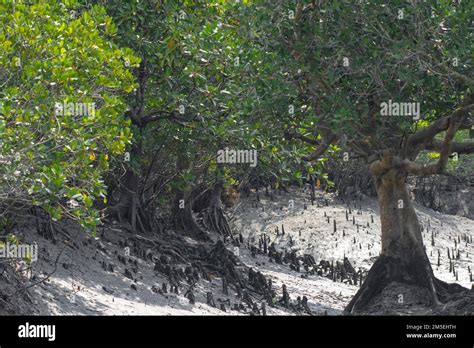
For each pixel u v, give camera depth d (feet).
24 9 47.34
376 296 68.85
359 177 130.82
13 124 43.29
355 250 107.96
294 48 60.59
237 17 63.16
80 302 52.85
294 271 96.12
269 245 111.75
